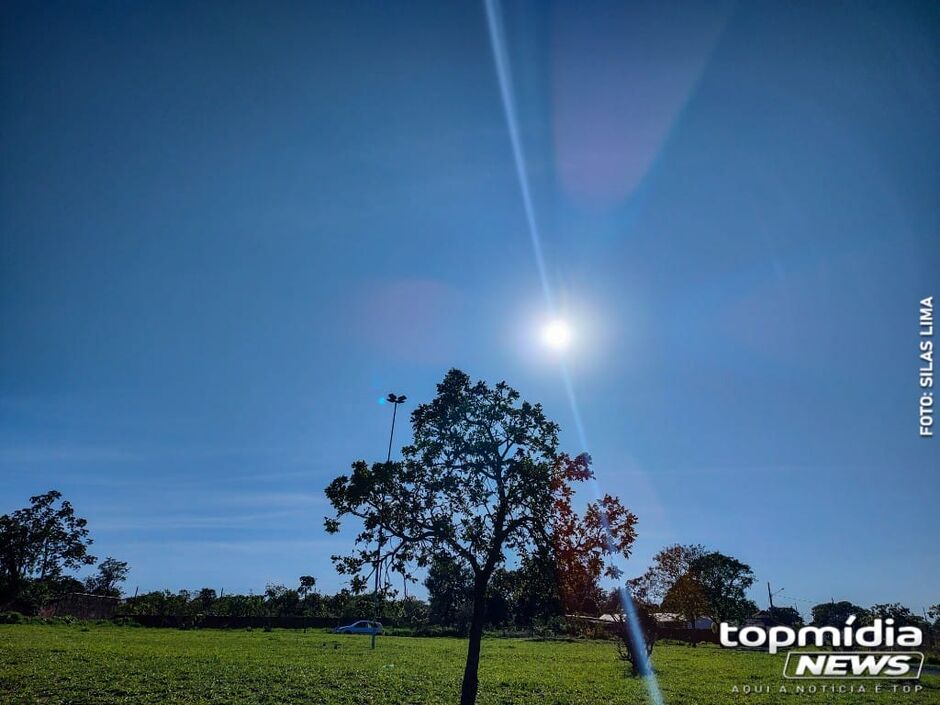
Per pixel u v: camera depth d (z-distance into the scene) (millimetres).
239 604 75312
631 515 15102
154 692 17891
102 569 99375
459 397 15234
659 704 19234
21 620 57812
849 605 90250
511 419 15266
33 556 74312
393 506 14742
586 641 60906
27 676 19641
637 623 29578
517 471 14719
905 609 55031
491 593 16312
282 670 23719
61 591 76750
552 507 14945
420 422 15359
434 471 15070
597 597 15883
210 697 17500
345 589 14438
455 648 42094
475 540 14797
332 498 14602
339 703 17297
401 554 14719
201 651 31469
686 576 34500
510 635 70750
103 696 17031
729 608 81562
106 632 49344
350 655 32250
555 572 14836
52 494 76625
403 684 21250
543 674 26594
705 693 21875
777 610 91750
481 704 18094
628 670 29859
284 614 78688
